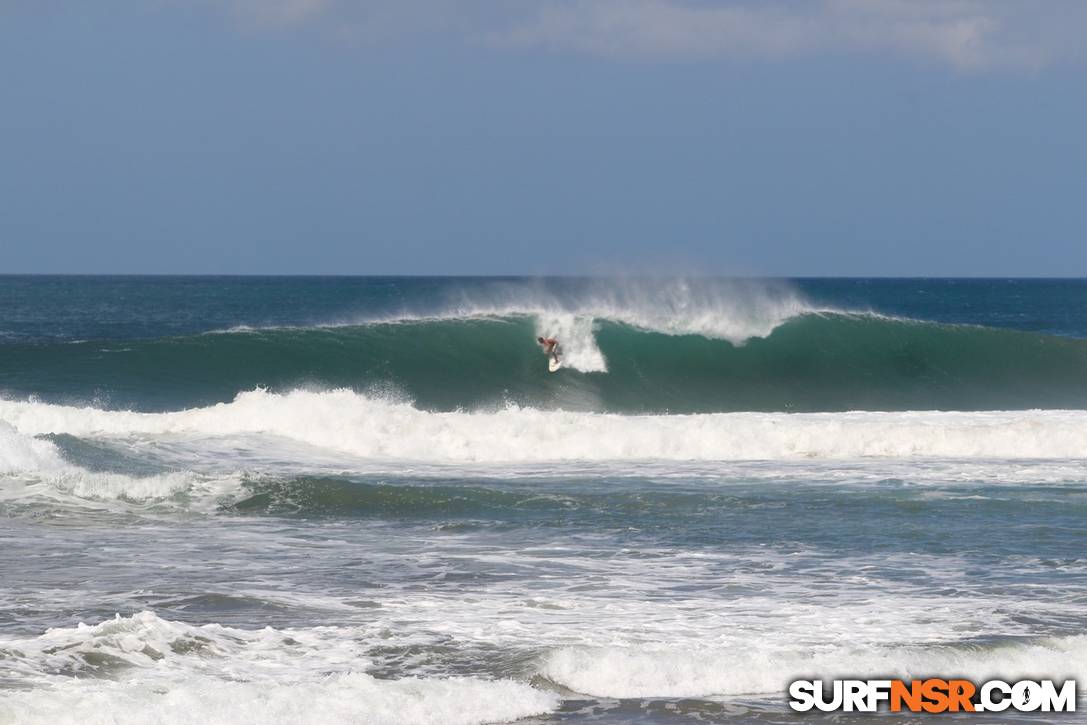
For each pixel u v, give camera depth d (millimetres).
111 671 30547
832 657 33531
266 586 42219
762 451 80750
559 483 68125
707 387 117000
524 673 31812
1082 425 84500
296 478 63469
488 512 59094
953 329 128750
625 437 80812
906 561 48125
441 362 114438
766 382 119625
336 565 46531
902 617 38688
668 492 64375
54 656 31328
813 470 73438
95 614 37406
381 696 28984
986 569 46625
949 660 33750
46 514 56031
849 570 46344
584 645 34406
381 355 114375
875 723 29375
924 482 68500
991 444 81938
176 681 30000
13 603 38656
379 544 51406
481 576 44719
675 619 38062
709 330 123125
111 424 80688
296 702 28172
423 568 46156
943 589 43062
